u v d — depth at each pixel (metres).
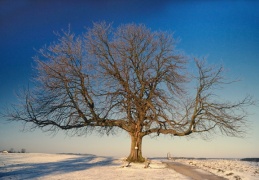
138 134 36.84
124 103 33.53
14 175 24.86
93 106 34.41
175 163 38.62
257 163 47.28
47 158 43.41
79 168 30.81
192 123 34.72
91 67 34.38
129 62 35.75
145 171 28.92
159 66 35.72
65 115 34.19
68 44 34.25
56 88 33.38
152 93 35.00
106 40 35.41
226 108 34.34
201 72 34.66
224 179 24.72
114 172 27.72
